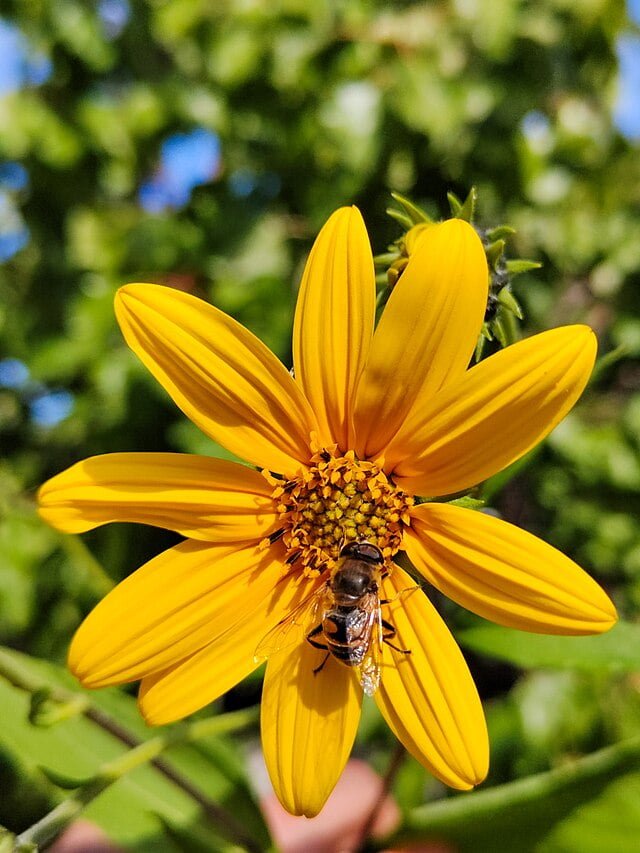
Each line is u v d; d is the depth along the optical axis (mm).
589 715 135
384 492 78
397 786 118
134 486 74
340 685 77
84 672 73
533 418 71
